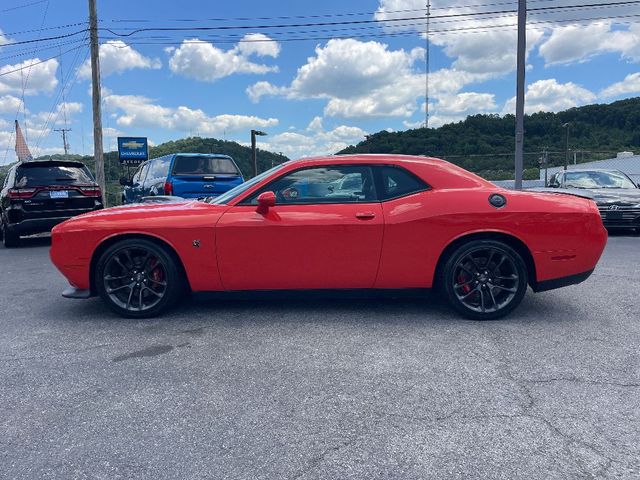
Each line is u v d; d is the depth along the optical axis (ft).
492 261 13.99
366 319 14.17
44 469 7.14
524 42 43.93
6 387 9.90
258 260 13.85
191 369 10.71
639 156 142.92
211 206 14.39
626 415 8.51
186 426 8.30
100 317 14.80
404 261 13.76
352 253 13.74
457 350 11.67
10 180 31.78
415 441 7.76
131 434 8.07
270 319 14.26
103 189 58.49
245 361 11.13
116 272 14.51
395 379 10.07
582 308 15.24
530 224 13.60
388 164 14.34
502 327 13.38
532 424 8.24
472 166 97.30
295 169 14.37
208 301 16.29
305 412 8.73
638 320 13.97
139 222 14.06
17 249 31.94
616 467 7.04
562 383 9.79
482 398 9.18
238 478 6.89
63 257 14.24
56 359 11.40
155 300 14.47
